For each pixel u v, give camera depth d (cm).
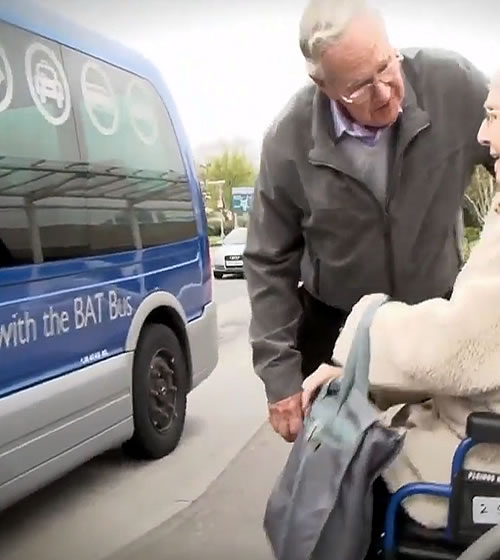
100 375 493
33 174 446
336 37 250
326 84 261
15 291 420
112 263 516
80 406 468
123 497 512
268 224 304
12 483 407
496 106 213
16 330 418
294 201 295
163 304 582
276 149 289
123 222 538
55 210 462
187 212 642
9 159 428
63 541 450
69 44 506
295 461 218
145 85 604
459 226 293
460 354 196
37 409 427
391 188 278
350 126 273
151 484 533
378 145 275
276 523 218
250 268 311
